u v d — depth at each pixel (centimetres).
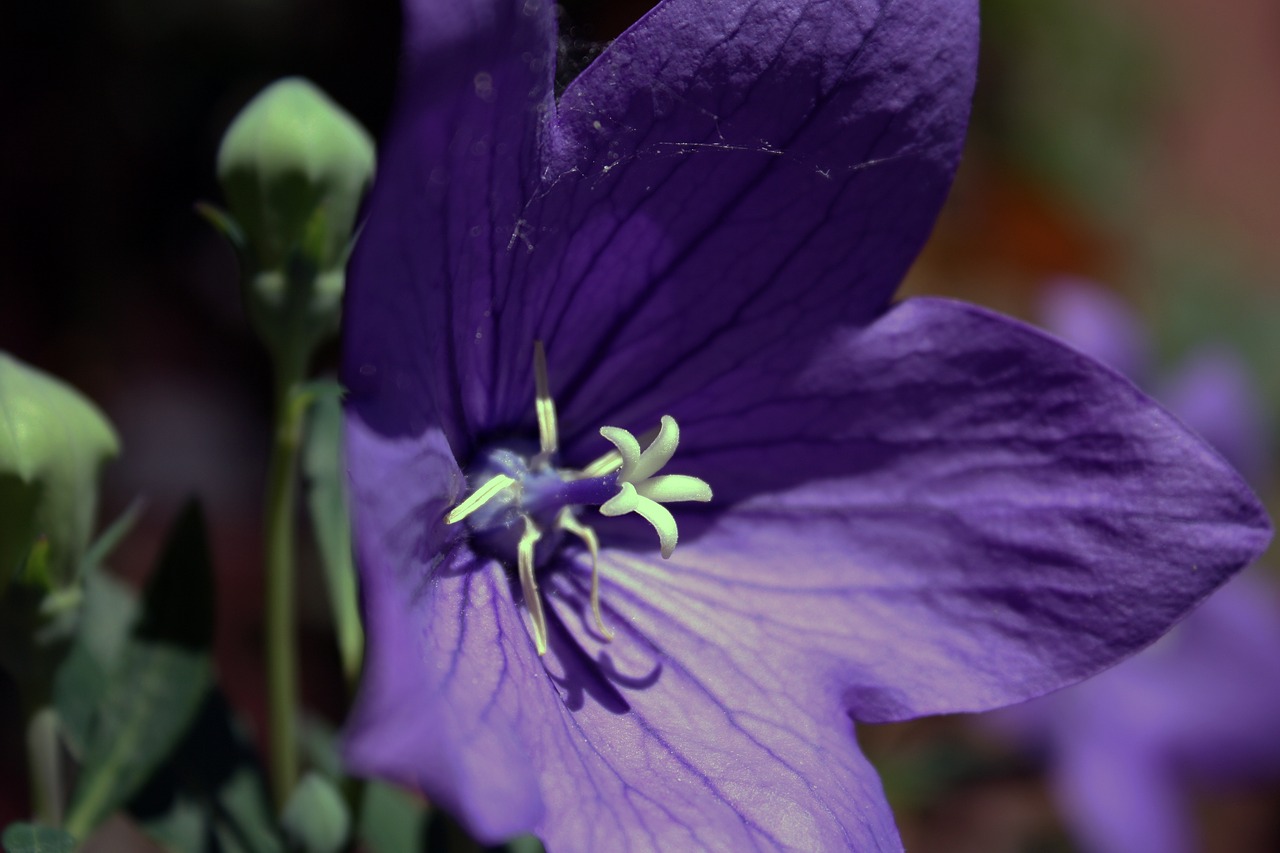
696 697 17
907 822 32
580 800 15
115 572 30
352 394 15
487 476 17
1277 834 39
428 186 15
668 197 17
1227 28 56
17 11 32
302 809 17
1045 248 42
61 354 32
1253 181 52
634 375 17
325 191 17
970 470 17
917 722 27
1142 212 47
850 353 17
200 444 32
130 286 33
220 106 33
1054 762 25
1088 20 46
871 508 17
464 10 14
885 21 16
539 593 17
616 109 16
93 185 32
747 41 16
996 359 17
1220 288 47
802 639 17
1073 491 17
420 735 14
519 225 16
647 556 17
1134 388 16
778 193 17
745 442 17
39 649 17
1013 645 17
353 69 33
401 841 19
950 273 40
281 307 18
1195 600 16
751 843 16
